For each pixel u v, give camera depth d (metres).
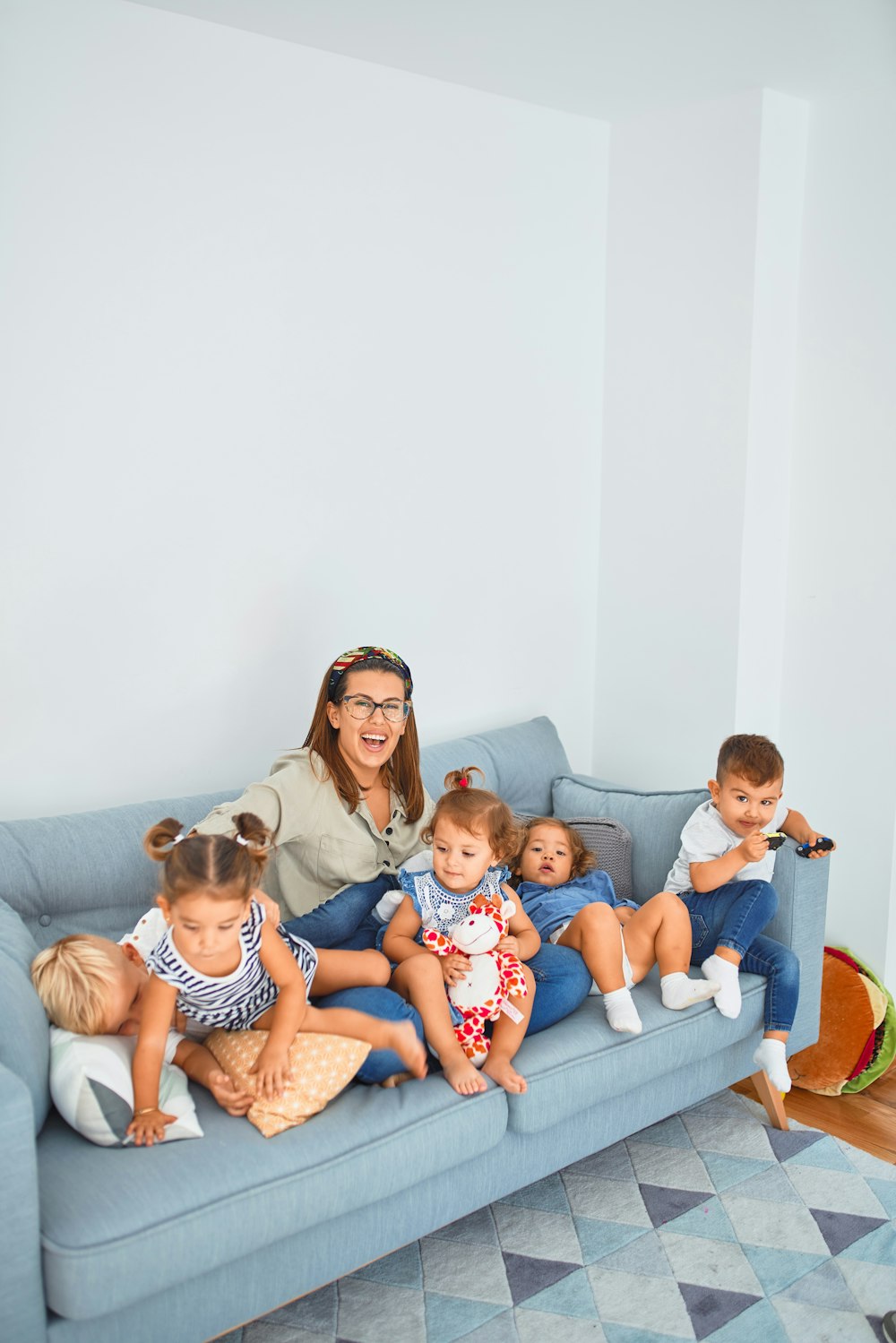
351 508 2.88
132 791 2.60
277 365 2.70
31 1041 1.75
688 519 3.23
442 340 3.02
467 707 3.23
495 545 3.22
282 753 2.47
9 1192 1.50
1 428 2.32
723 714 3.19
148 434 2.52
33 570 2.40
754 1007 2.47
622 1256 2.13
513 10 2.46
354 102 2.76
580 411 3.38
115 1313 1.64
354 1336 1.93
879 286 2.95
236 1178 1.71
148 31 2.41
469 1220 2.25
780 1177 2.39
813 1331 1.95
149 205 2.46
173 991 1.84
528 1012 2.15
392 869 2.49
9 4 2.23
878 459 2.98
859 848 3.11
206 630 2.67
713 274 3.10
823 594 3.15
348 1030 2.00
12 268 2.29
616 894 2.77
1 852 2.18
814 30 2.57
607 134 3.33
